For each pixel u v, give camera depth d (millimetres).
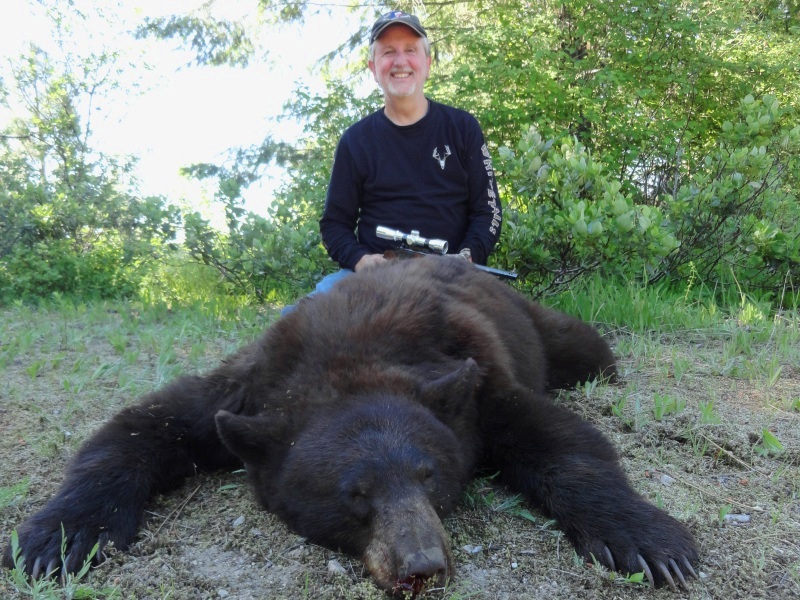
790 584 1137
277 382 1364
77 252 4070
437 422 1244
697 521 1285
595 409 1788
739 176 3094
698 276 3188
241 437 1240
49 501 1312
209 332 2650
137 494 1338
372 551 1089
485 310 1670
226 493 1432
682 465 1503
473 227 2330
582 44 5164
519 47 4859
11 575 1148
